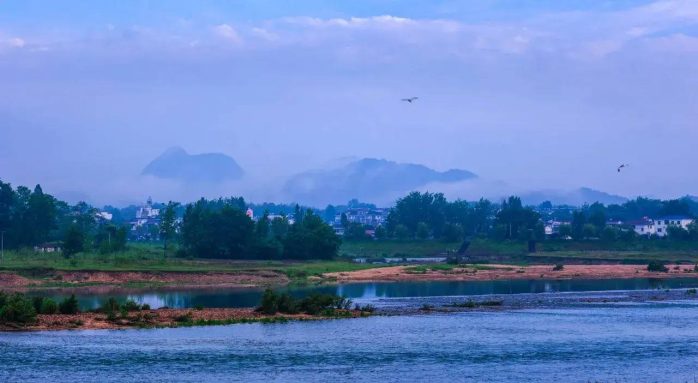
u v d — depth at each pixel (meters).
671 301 189.50
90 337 122.81
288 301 155.62
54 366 99.88
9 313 131.12
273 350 113.69
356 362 105.62
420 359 107.88
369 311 161.75
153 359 105.50
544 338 126.56
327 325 141.25
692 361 107.06
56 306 145.12
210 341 120.81
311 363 104.62
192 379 94.31
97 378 93.75
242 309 159.25
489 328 138.88
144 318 140.62
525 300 192.62
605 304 182.62
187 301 186.62
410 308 172.25
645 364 105.06
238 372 98.38
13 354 107.25
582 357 109.88
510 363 105.50
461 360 107.31
